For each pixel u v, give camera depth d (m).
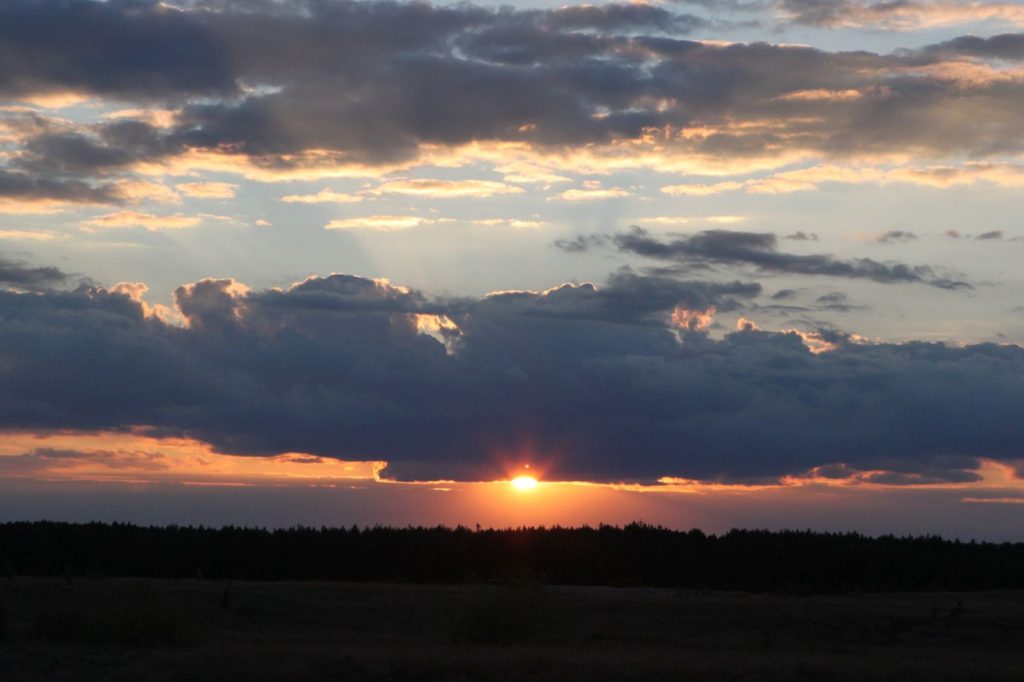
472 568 73.62
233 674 23.80
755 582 71.00
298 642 33.91
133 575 68.69
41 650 26.94
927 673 25.12
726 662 26.75
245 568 72.38
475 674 24.06
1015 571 75.81
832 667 25.72
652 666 25.23
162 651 27.47
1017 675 25.08
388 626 41.78
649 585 70.06
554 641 36.69
